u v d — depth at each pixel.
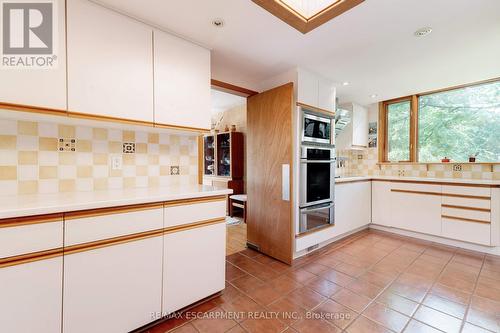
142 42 1.54
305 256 2.55
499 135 2.85
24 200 1.21
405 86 3.06
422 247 2.81
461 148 3.14
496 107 2.87
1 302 0.95
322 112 2.67
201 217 1.61
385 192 3.43
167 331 1.39
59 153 1.52
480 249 2.64
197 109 1.84
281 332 1.39
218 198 1.71
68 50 1.27
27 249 0.99
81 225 1.13
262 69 2.46
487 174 2.90
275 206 2.49
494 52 2.09
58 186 1.52
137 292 1.32
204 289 1.63
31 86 1.17
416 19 1.59
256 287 1.91
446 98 3.27
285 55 2.14
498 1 1.40
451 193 2.79
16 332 0.98
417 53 2.11
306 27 1.64
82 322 1.14
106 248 1.21
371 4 1.43
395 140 3.80
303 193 2.46
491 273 2.12
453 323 1.45
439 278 2.03
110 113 1.41
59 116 1.27
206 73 1.91
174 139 2.08
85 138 1.62
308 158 2.52
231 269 2.25
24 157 1.41
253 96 2.78
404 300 1.71
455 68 2.47
